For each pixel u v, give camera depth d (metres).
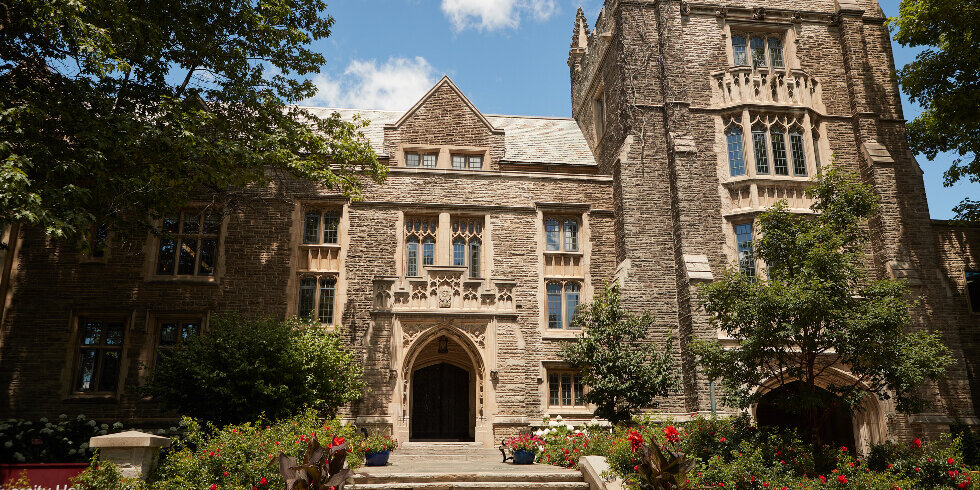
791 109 21.17
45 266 19.20
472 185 21.31
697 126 21.23
